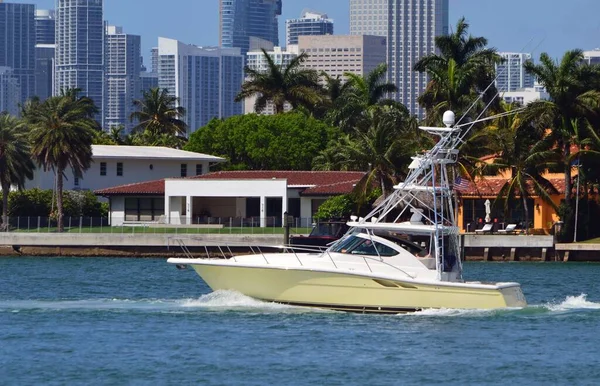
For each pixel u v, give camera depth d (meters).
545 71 176.62
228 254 169.25
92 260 166.00
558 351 78.56
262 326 84.75
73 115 199.38
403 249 87.12
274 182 197.00
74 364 74.12
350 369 72.75
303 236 139.12
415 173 88.38
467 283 87.06
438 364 74.38
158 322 87.69
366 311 87.25
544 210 179.50
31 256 175.62
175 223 199.12
